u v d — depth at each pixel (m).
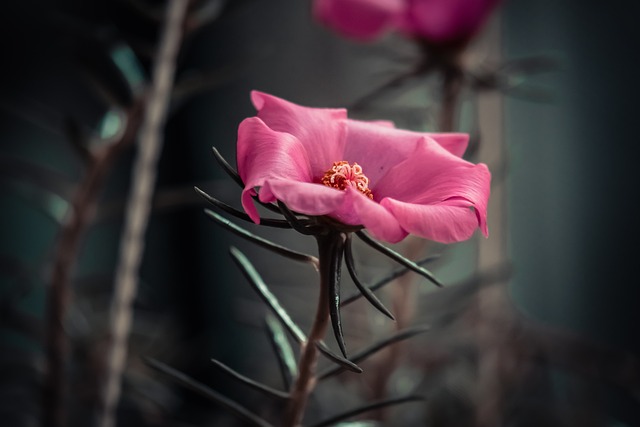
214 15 0.31
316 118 0.24
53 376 0.31
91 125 0.51
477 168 0.23
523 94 0.38
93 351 0.33
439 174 0.23
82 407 0.34
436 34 0.33
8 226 0.49
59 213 0.33
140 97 0.30
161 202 0.31
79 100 0.50
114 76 0.33
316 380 0.23
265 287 0.23
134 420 0.38
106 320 0.37
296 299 0.39
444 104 0.33
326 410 0.38
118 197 0.51
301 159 0.22
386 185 0.24
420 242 0.32
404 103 0.43
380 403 0.24
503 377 0.37
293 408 0.23
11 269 0.32
